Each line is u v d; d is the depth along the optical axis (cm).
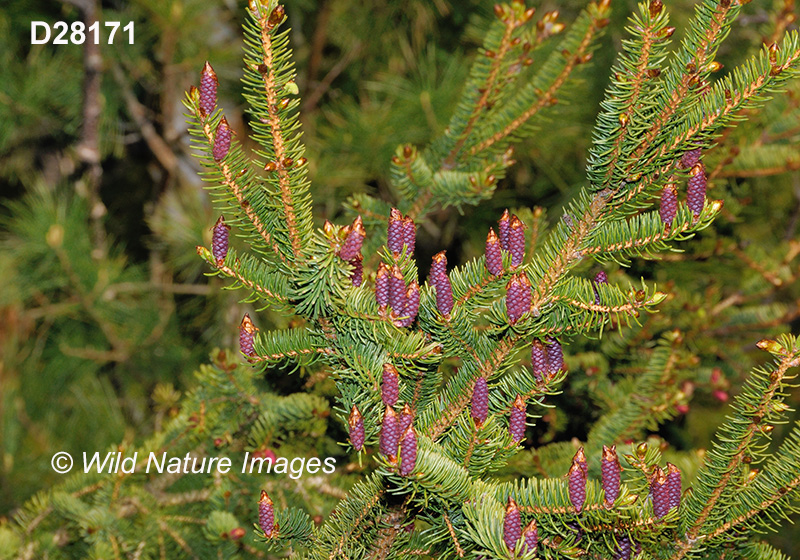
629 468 122
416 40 283
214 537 131
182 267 262
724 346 184
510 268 114
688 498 116
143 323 261
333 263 112
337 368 116
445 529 115
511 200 268
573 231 115
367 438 115
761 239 243
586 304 115
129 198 330
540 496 113
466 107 132
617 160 114
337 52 292
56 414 262
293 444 139
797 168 158
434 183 133
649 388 137
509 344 115
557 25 129
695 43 112
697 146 113
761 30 168
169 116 281
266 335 116
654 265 170
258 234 114
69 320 268
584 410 158
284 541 118
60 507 139
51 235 234
